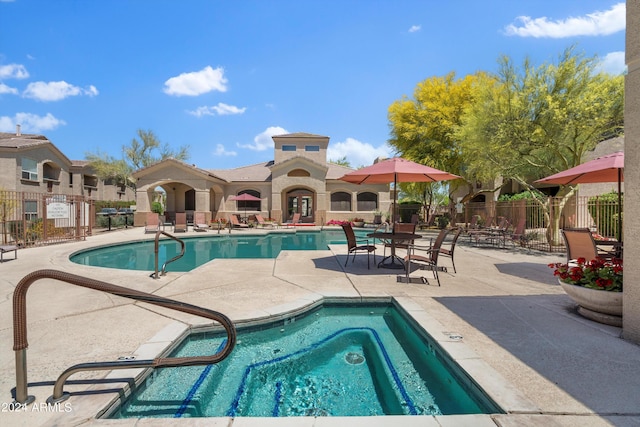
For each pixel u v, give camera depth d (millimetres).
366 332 4914
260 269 8477
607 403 2521
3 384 2816
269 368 3783
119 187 44531
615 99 11312
